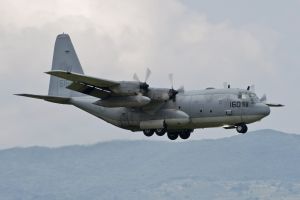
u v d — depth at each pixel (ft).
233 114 469.57
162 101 481.05
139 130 497.46
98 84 463.01
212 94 476.13
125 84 467.11
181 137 498.69
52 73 444.55
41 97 493.36
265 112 467.11
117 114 493.36
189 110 477.77
